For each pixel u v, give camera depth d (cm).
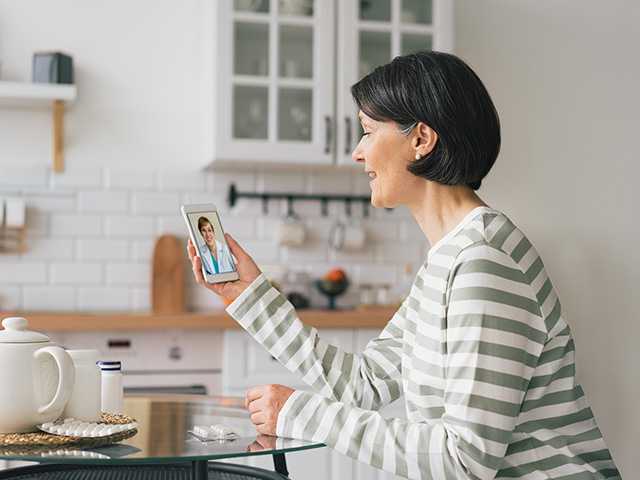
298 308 409
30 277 398
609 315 304
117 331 353
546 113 318
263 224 422
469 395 130
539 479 138
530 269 139
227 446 136
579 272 306
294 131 384
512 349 132
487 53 335
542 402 140
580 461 139
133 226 409
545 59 324
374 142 153
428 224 156
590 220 311
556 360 139
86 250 404
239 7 378
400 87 148
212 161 385
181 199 414
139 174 410
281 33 383
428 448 133
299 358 174
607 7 323
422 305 146
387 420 139
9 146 398
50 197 401
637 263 311
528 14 329
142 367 355
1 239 391
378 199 157
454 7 399
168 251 407
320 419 142
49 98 372
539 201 310
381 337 183
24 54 399
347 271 431
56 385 146
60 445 135
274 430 145
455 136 146
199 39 417
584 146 316
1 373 141
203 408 175
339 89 387
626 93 321
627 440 297
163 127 413
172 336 358
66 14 404
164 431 149
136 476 168
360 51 390
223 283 174
